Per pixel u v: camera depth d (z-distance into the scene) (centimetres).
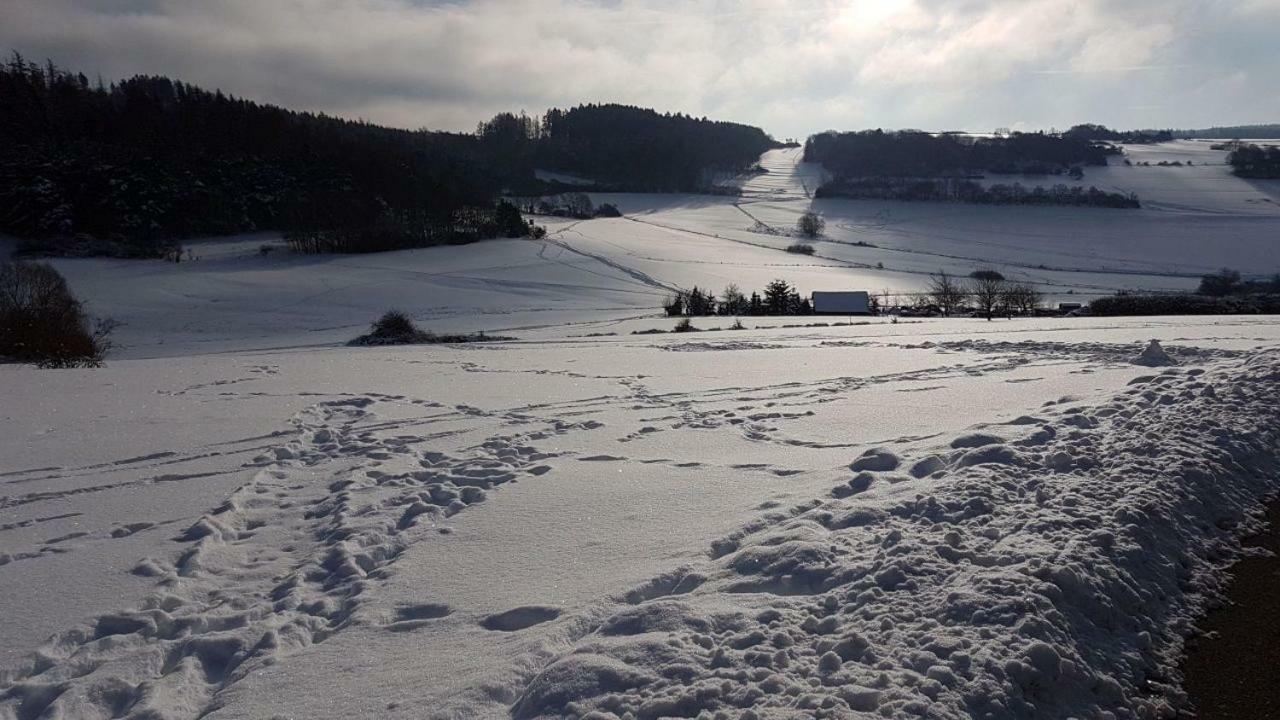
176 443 905
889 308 5109
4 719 363
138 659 407
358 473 741
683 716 306
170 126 10312
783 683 320
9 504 689
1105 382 1036
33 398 1230
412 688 359
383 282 6850
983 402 955
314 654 400
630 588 439
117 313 5491
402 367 1617
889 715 296
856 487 590
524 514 601
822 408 979
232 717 345
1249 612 394
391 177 10000
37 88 10462
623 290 6694
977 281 6706
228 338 4719
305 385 1357
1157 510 473
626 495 636
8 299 2191
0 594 495
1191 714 321
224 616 453
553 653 373
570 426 938
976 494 505
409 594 466
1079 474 550
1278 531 490
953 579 395
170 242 8244
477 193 11450
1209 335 1611
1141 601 390
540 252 8575
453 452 826
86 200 7962
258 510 663
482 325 4819
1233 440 616
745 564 450
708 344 2075
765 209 13325
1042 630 345
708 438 844
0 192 7712
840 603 386
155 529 616
